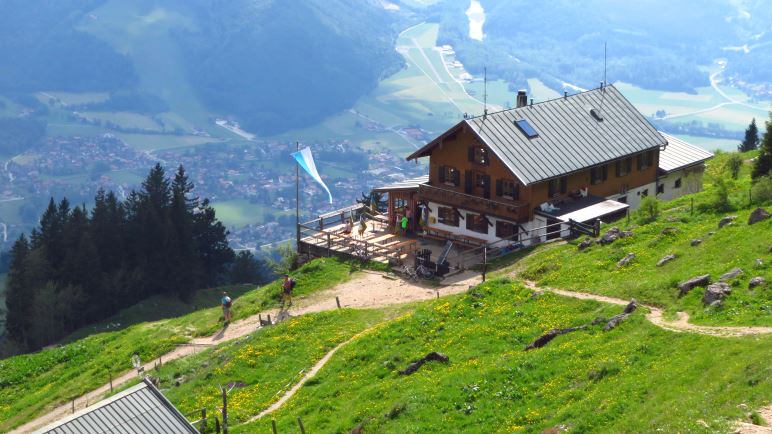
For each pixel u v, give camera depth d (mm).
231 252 152250
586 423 41438
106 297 130750
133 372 72500
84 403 69125
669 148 96562
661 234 65875
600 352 48656
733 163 92750
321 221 91312
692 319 50031
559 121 86250
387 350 58969
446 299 65438
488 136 81188
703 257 58469
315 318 69438
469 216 84062
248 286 146875
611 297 57688
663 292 55312
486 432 44562
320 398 54938
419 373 53531
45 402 71062
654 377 43281
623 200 89000
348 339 63812
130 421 44781
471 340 56750
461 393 48500
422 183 88000
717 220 67562
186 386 62688
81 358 78938
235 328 75062
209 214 149875
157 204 146125
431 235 86438
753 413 36344
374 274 78750
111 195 143500
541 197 80625
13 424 68812
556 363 49094
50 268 132000
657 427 38031
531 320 57562
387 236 87188
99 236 137250
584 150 84312
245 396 58781
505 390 47750
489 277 72250
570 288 61656
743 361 41312
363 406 50875
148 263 136125
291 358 63219
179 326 79062
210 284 149875
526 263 72938
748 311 48781
